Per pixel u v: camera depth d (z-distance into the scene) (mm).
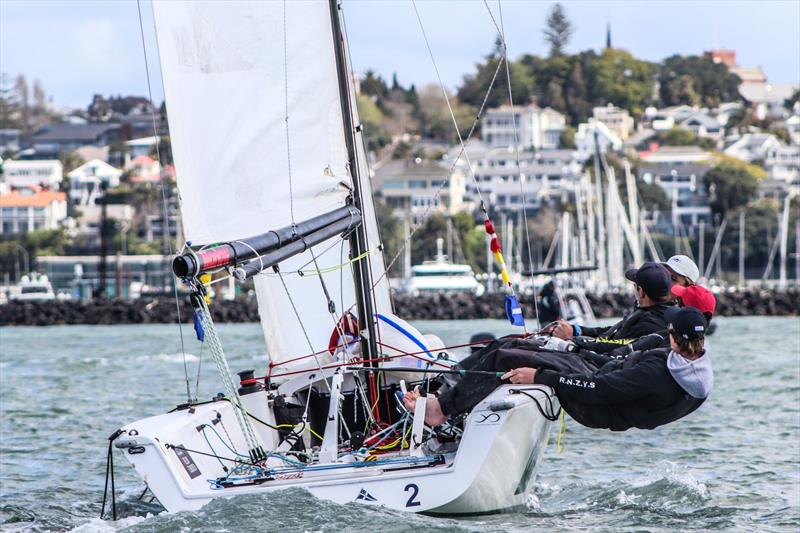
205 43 26516
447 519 22672
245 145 26625
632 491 29562
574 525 25016
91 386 62781
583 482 31562
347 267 30656
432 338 29516
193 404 25844
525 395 23109
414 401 24656
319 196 27188
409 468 23469
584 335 27547
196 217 26391
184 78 26328
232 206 26500
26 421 47219
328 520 22156
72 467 35812
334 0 27609
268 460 24953
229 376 22828
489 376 23828
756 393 55625
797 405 50375
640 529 24828
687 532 24844
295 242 24469
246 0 26734
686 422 45156
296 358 29766
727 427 43594
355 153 27938
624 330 25609
